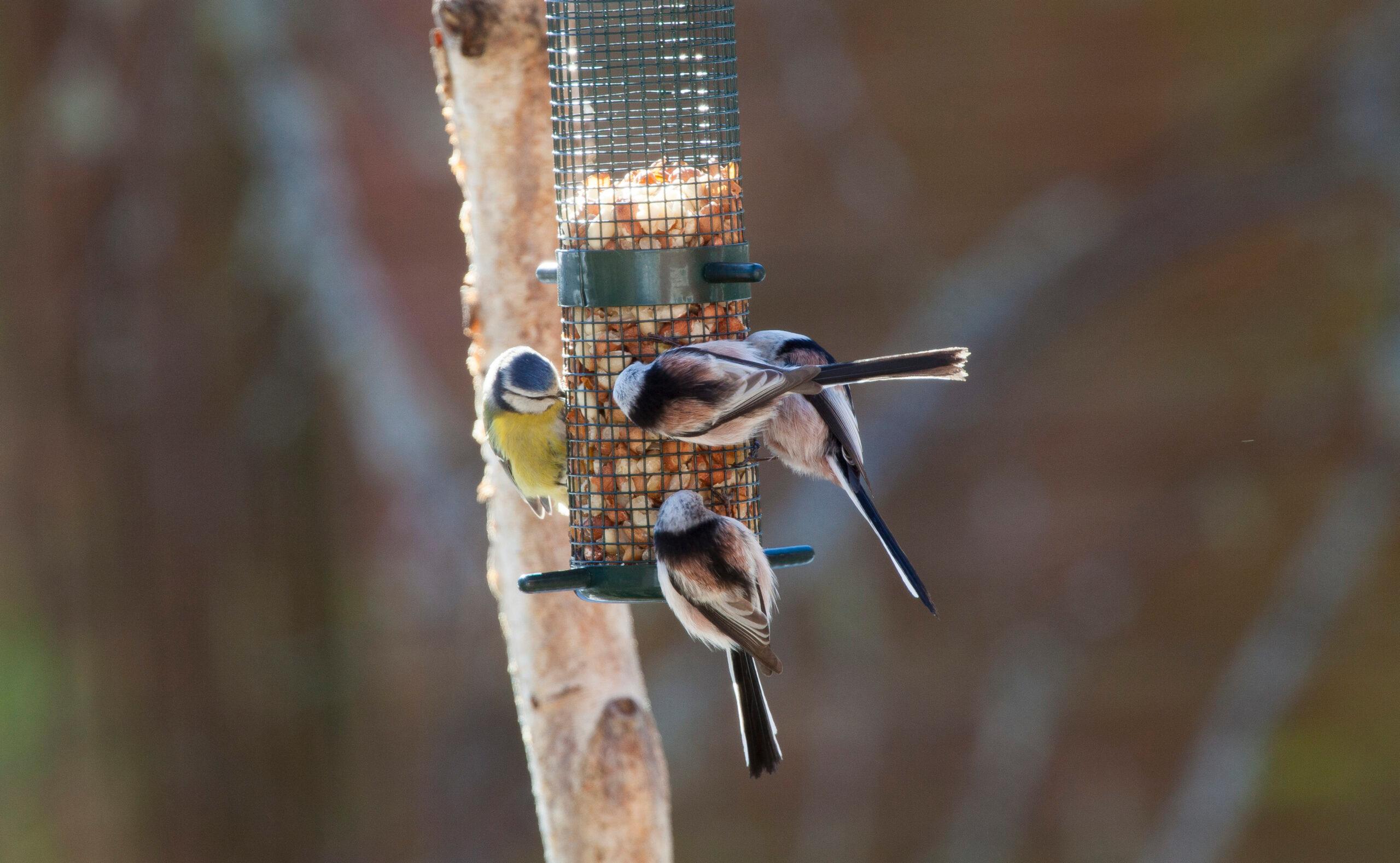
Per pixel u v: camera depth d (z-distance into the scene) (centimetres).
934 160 1850
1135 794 1788
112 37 1606
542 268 746
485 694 1669
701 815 1750
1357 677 1838
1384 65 1738
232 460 1661
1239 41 1814
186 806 1661
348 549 1694
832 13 1853
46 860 1644
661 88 806
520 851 1648
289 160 1653
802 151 1828
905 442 1767
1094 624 1794
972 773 1762
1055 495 1823
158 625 1655
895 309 1831
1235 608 1800
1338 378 1802
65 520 1648
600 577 687
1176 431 1828
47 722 1656
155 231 1619
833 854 1733
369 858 1662
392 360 1675
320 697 1673
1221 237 1767
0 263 1614
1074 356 1839
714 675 1748
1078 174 1838
